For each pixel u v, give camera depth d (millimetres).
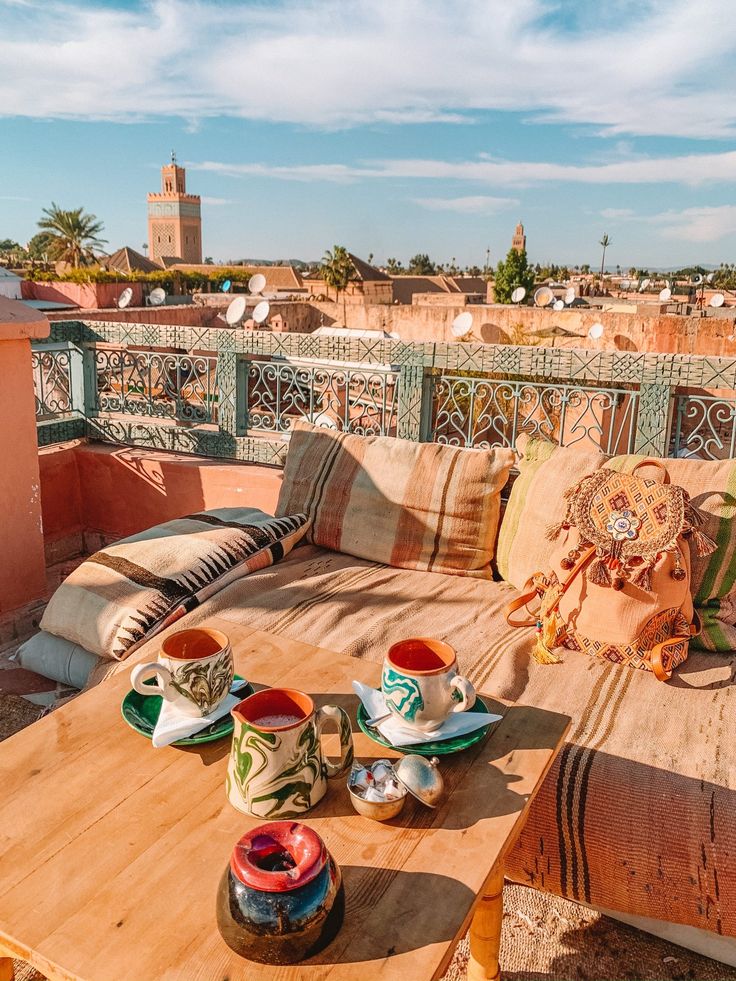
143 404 5301
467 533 3412
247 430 4941
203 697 1675
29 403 3916
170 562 3217
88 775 1553
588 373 3650
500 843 1389
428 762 1507
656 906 2000
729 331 20891
